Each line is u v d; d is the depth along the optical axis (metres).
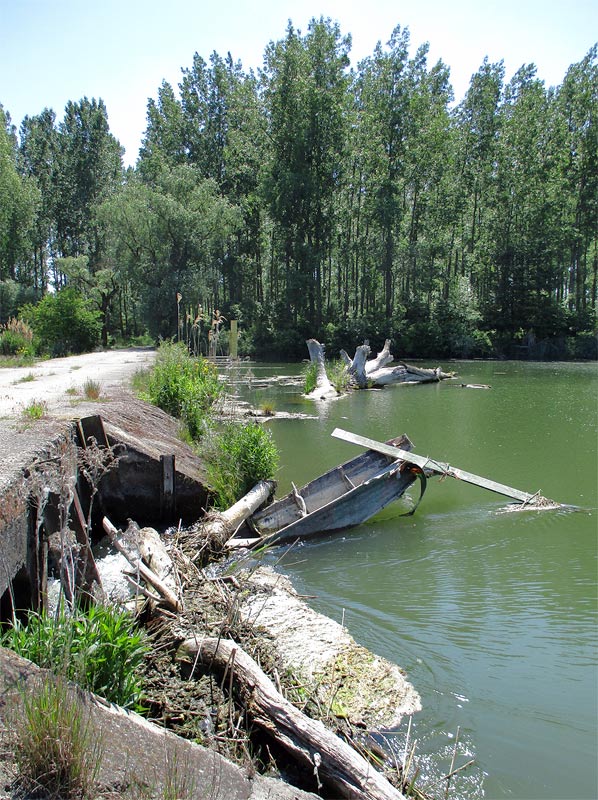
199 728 3.77
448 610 5.82
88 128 57.91
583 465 11.41
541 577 6.61
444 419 16.50
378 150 42.59
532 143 44.28
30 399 10.45
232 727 3.73
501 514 8.79
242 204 48.28
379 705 4.29
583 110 45.59
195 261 43.88
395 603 5.97
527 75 47.94
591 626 5.52
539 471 11.00
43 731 2.71
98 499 7.94
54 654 3.54
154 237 42.34
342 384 23.73
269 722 3.72
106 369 18.81
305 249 42.12
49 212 58.62
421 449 12.71
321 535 7.97
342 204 47.00
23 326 28.83
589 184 46.50
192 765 3.04
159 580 5.43
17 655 3.34
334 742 3.51
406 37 41.31
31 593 4.83
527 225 45.28
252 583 6.01
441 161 43.75
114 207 42.22
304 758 3.46
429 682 4.61
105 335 49.03
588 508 8.98
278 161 42.88
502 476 10.67
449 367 35.44
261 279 53.66
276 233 44.22
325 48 41.28
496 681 4.64
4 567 4.09
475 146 47.41
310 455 12.12
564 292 56.59
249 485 8.95
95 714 3.15
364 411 18.02
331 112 40.88
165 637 4.72
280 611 5.54
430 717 4.20
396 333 42.69
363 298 48.75
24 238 53.50
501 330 45.59
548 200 44.06
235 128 51.78
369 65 45.88
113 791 2.71
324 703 4.23
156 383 13.14
